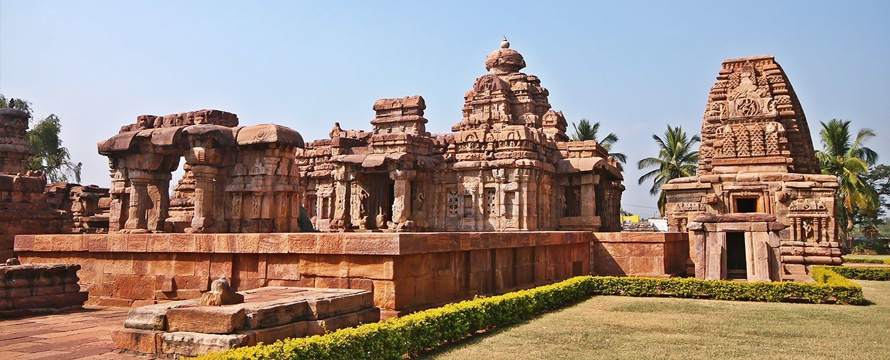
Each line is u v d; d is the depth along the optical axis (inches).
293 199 635.5
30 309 426.3
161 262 478.3
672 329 400.2
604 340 360.2
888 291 675.4
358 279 395.2
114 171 642.8
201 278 460.1
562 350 330.3
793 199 1016.9
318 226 1207.6
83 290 506.3
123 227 639.8
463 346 343.0
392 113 1178.0
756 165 1086.4
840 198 2053.4
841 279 608.4
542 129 1220.5
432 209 1077.8
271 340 274.1
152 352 274.8
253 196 610.5
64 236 521.7
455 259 462.3
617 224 1169.4
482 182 1045.8
